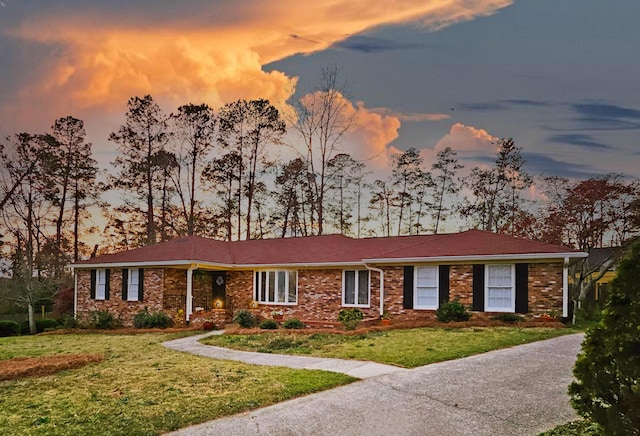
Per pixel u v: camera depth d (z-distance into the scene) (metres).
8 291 29.80
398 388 9.10
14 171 37.88
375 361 11.46
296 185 44.00
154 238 42.81
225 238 44.44
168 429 7.22
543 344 12.97
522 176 38.47
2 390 9.71
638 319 4.86
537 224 33.25
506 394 8.56
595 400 5.27
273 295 23.45
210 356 13.31
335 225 44.19
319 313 22.16
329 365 11.23
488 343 13.20
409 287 19.91
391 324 18.25
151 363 12.26
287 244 25.86
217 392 9.05
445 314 17.98
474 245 19.52
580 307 21.80
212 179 44.12
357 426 7.30
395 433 7.03
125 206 43.44
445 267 19.30
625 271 5.03
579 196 29.00
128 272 24.34
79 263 25.77
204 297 24.84
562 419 7.32
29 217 37.97
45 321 25.70
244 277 24.42
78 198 42.06
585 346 5.26
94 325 22.47
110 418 7.69
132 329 21.38
